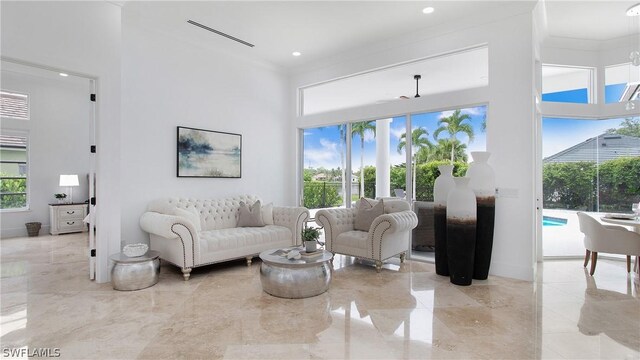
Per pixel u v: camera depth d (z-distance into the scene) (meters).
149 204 4.44
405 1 3.91
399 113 5.08
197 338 2.42
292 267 3.25
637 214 4.38
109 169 3.82
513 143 3.98
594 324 2.68
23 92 6.77
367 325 2.65
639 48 4.73
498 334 2.51
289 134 6.54
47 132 7.09
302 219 5.05
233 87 5.55
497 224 4.06
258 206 5.09
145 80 4.43
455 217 3.67
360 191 5.65
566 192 5.10
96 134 3.77
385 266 4.54
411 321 2.73
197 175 5.00
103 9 3.79
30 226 6.61
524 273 3.88
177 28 4.61
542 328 2.61
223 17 4.30
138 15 4.23
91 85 3.88
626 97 4.90
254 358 2.15
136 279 3.48
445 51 4.55
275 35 4.85
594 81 5.02
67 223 6.96
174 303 3.11
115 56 3.88
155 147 4.54
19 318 2.77
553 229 5.12
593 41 4.93
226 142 5.41
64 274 4.07
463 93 4.41
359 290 3.51
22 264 4.53
